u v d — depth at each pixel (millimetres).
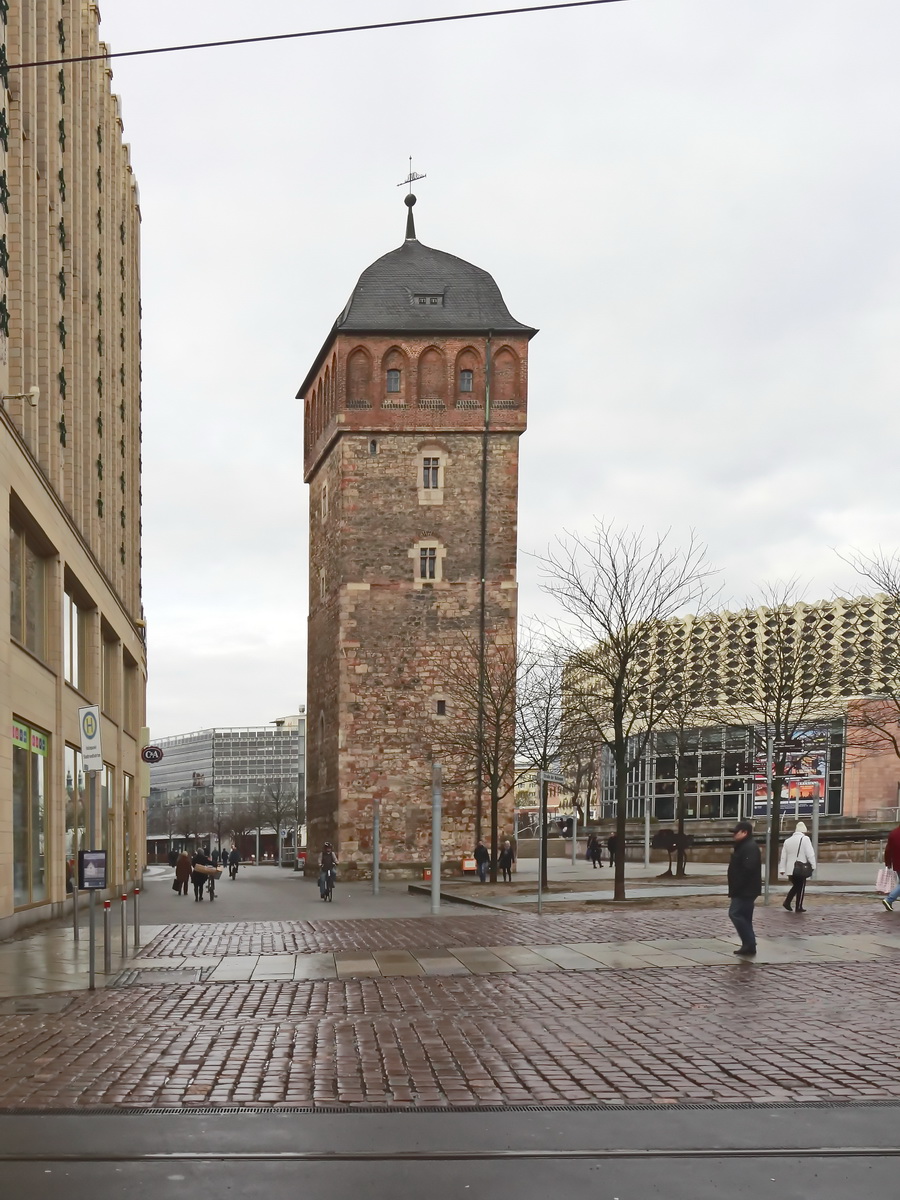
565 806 118062
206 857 39781
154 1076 10172
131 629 52094
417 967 17312
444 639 58438
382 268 61062
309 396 68375
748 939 17969
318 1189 7207
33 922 26688
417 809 57500
